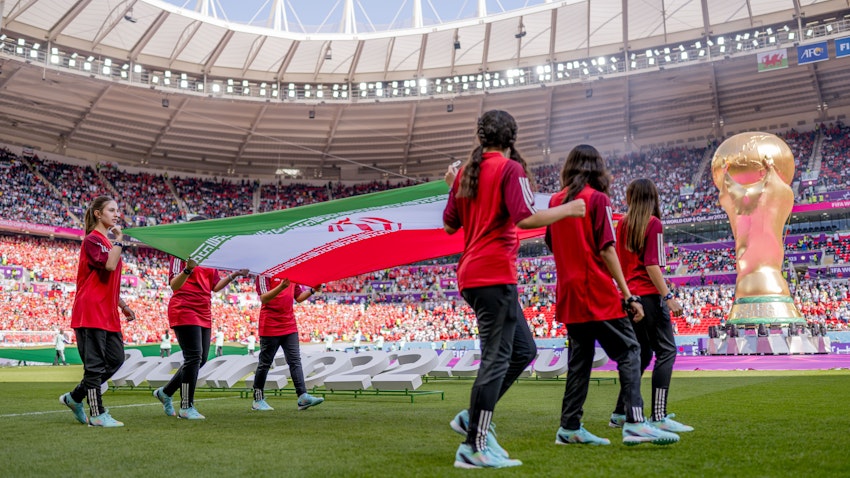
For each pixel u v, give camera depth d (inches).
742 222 779.4
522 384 428.1
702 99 1449.3
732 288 1206.9
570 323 146.9
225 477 113.3
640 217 169.0
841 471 111.4
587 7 1333.7
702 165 1503.4
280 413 248.5
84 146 1567.4
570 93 1454.2
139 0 1199.6
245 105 1461.6
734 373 500.4
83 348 198.7
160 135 1553.9
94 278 201.0
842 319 1053.8
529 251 1515.7
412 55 1445.6
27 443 159.5
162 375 376.5
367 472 115.6
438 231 247.9
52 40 1242.6
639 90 1428.4
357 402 303.9
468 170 127.8
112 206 205.3
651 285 170.1
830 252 1261.1
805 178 1363.2
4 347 887.7
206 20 1285.7
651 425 156.8
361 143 1638.8
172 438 168.4
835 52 1153.4
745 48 1296.8
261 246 233.1
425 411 254.1
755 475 108.3
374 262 270.1
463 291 126.8
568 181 151.1
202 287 236.5
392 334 1245.1
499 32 1401.3
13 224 1295.5
